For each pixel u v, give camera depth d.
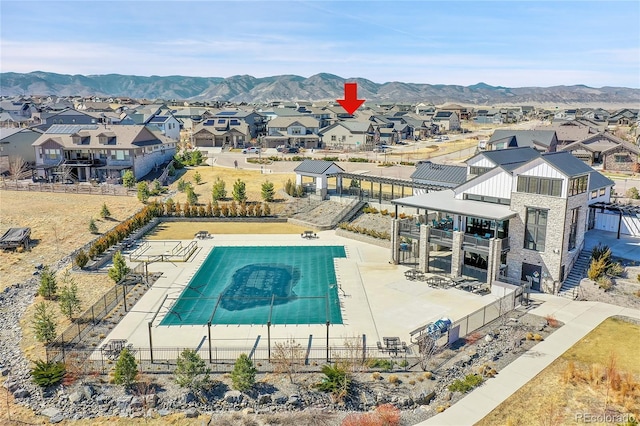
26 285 35.59
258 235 49.19
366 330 28.08
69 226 47.81
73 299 30.27
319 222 52.38
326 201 57.00
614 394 21.27
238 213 54.88
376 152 97.75
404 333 27.64
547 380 22.55
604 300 31.50
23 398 21.89
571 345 25.84
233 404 21.34
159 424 20.06
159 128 113.44
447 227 39.69
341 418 20.36
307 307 31.47
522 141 83.38
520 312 30.12
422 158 88.25
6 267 38.41
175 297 33.34
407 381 22.80
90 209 53.41
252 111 140.25
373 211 52.50
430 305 31.55
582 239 36.12
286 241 47.00
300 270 38.78
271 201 58.69
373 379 22.94
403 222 39.41
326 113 150.00
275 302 32.31
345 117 144.88
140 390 22.11
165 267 39.47
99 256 40.72
